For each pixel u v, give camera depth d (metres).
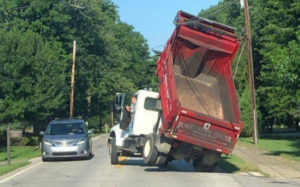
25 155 28.31
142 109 17.41
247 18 34.09
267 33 39.59
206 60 16.38
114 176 15.03
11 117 36.00
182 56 16.41
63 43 53.09
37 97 36.59
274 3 39.06
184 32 15.78
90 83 56.94
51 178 15.20
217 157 15.43
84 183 13.59
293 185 13.06
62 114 54.47
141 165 19.05
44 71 37.59
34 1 49.00
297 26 36.28
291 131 63.84
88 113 61.72
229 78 15.60
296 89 21.48
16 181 14.80
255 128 34.66
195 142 14.55
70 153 21.52
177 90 15.93
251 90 34.59
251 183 13.30
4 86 35.28
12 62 36.12
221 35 15.91
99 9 57.09
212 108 15.76
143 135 17.25
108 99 61.22
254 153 26.14
